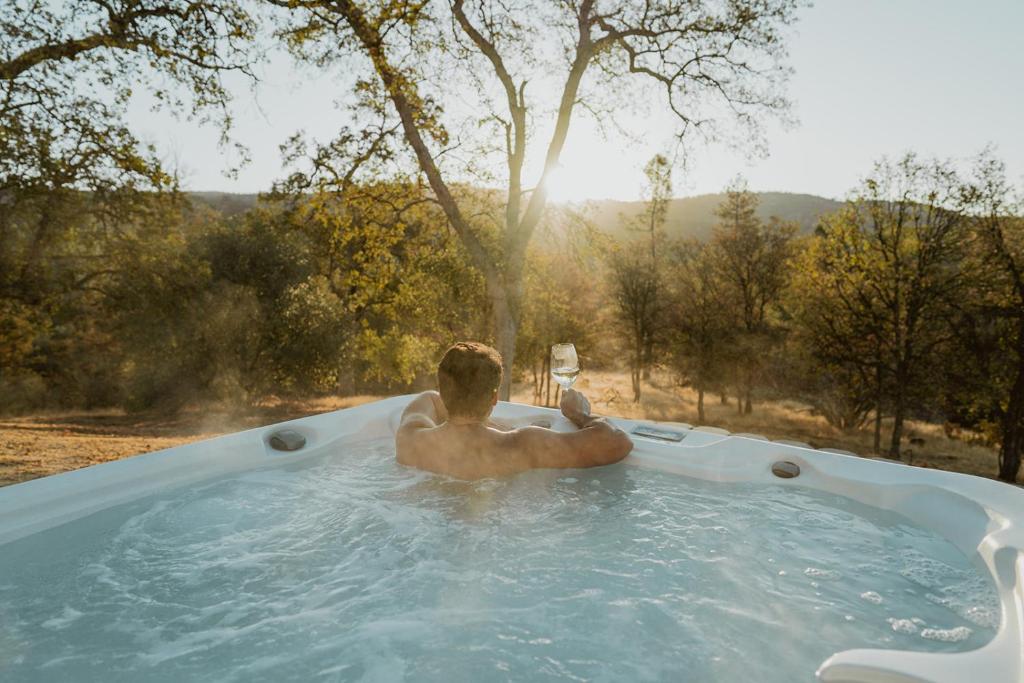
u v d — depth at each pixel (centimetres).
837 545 205
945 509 217
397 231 1207
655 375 3064
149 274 1590
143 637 149
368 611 163
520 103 1107
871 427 2377
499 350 1125
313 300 2039
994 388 1526
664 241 2511
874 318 1648
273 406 2159
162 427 1530
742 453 282
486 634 152
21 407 1825
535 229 1214
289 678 134
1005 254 1427
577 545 204
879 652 129
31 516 204
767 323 2475
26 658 140
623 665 139
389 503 237
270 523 219
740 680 132
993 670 122
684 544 205
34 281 1309
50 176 971
